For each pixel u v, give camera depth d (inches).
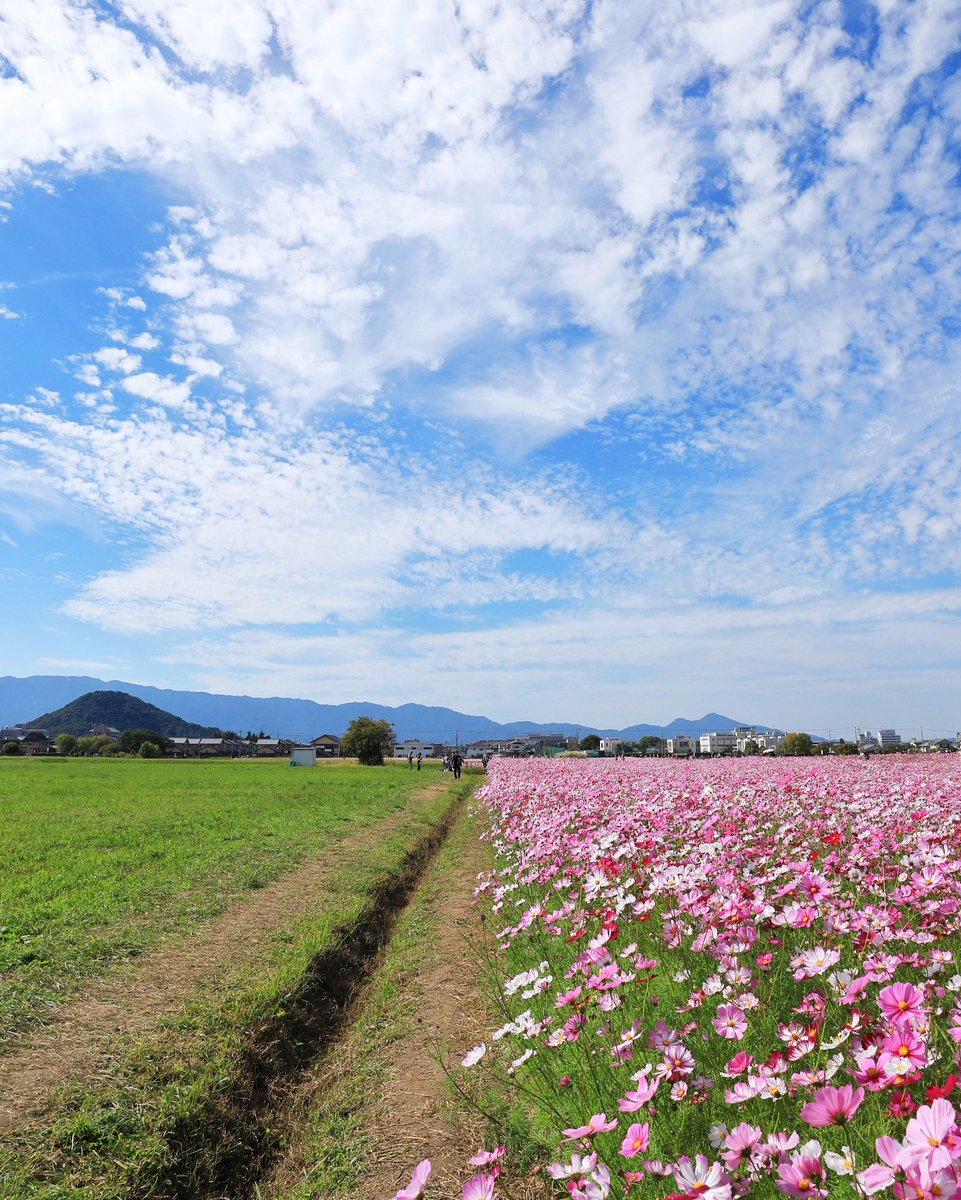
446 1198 145.9
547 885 284.5
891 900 180.5
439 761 3545.8
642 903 188.2
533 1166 148.6
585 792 498.0
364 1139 178.2
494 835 465.1
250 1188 173.6
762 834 318.0
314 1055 239.6
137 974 262.2
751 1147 91.9
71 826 613.0
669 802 376.8
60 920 318.3
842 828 313.6
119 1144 164.7
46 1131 163.9
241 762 2751.0
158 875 412.2
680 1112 122.7
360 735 2851.9
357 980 307.3
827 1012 135.0
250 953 294.0
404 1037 238.1
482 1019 235.5
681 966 178.5
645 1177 107.6
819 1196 79.1
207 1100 188.5
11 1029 210.8
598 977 143.9
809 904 159.0
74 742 4800.7
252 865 452.1
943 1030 121.7
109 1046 205.8
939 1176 69.3
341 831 618.5
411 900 445.7
